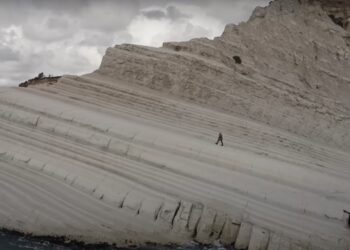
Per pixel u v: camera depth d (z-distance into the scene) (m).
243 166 24.84
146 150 24.64
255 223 20.88
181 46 39.62
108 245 19.53
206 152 25.28
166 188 22.38
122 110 31.42
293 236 20.50
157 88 35.66
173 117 31.59
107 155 24.31
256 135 31.72
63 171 22.84
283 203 22.22
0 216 19.94
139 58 36.66
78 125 26.25
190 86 35.69
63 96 32.31
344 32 47.25
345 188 25.36
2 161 23.73
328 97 41.09
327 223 21.52
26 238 19.28
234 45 41.56
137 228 20.38
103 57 37.94
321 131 36.84
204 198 21.94
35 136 25.45
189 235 20.45
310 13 47.91
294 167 26.62
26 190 21.56
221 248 20.12
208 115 32.47
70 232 19.72
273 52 42.94
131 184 22.31
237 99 35.88
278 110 36.69
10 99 28.41
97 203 21.33
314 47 45.00
